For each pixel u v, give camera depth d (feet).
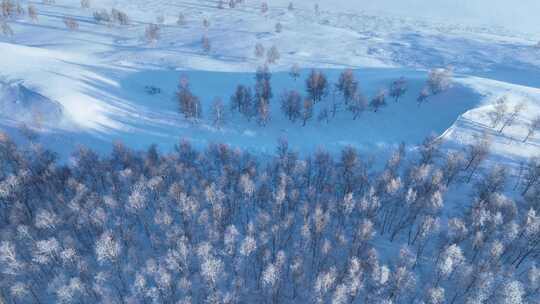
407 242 215.10
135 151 295.89
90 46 593.01
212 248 189.88
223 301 162.91
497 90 362.12
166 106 386.11
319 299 164.45
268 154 312.71
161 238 206.39
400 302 173.99
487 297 157.58
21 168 234.58
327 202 219.61
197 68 505.66
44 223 192.85
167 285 163.02
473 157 253.24
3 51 414.00
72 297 165.17
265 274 168.14
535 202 209.87
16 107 333.21
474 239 181.37
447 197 241.76
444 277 178.81
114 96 382.63
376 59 596.70
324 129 349.41
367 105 360.07
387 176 227.20
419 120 348.79
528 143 296.10
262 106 342.23
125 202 219.41
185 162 261.44
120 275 184.24
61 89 354.74
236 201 229.04
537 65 585.63
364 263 179.42
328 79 459.73
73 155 271.90
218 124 348.59
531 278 160.35
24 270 176.24
